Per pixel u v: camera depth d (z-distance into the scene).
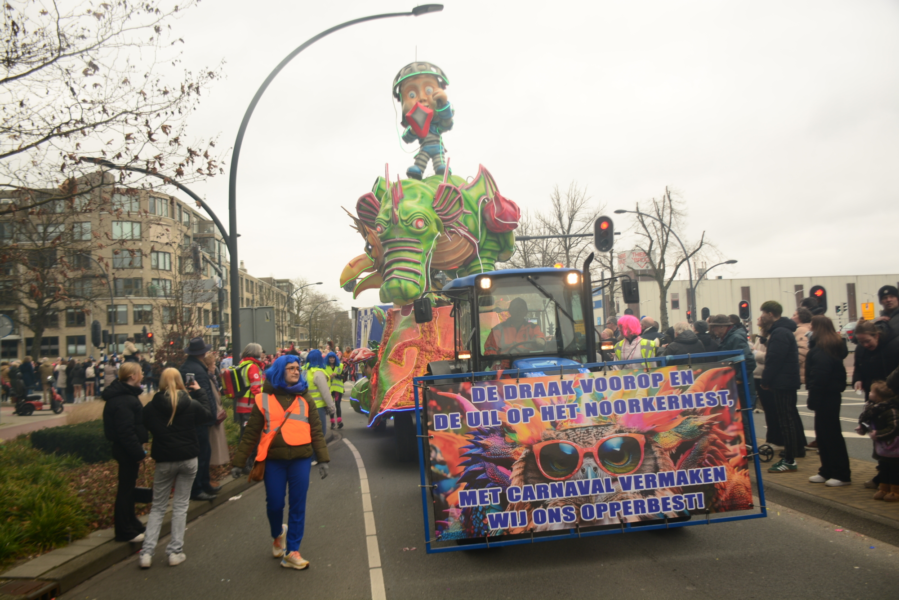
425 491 4.92
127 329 59.31
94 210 8.53
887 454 5.89
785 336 7.62
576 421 5.02
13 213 8.16
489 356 7.22
